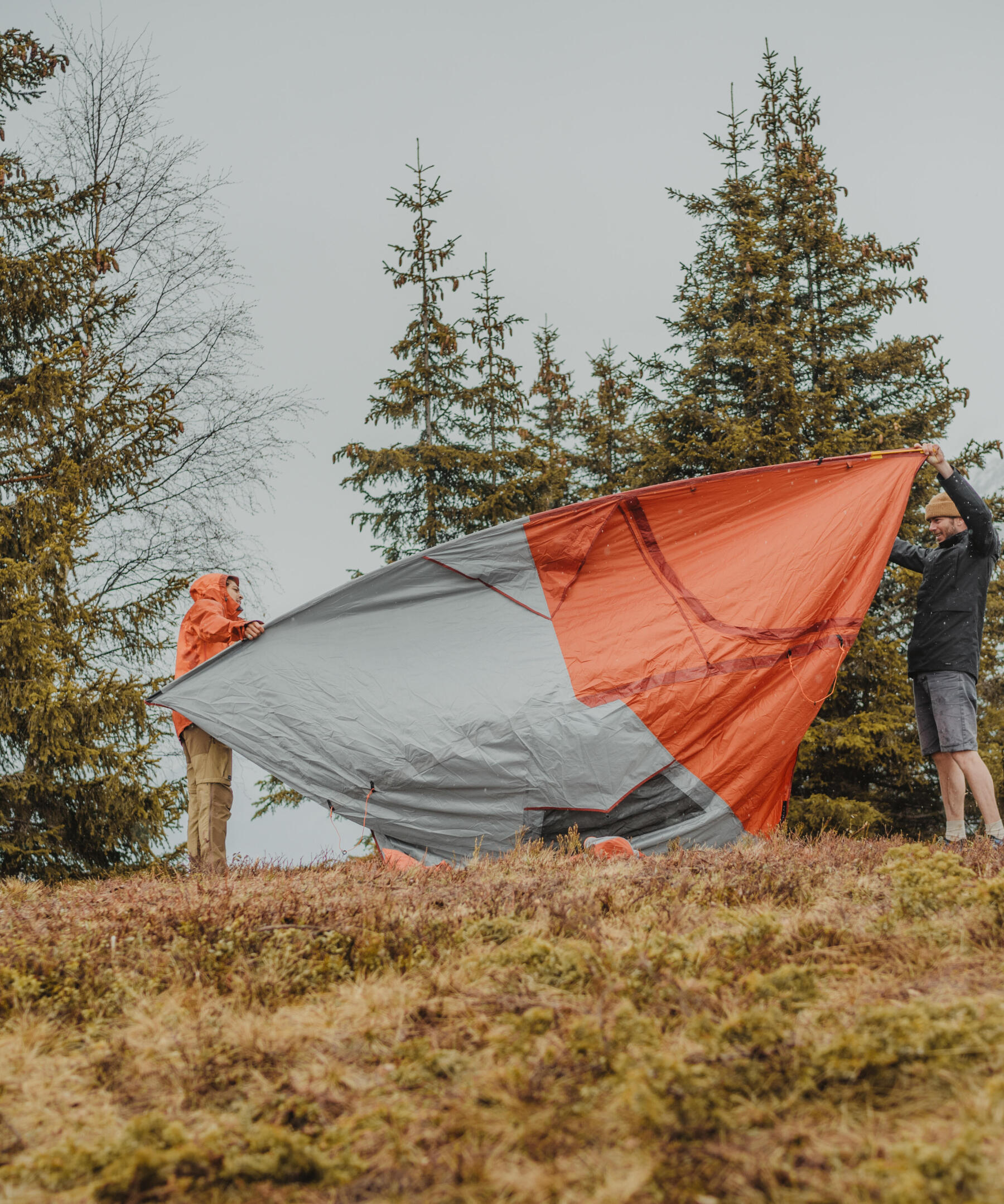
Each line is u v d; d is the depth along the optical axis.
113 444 13.66
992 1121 2.22
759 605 8.29
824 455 16.09
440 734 7.90
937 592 7.61
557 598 8.48
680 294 19.06
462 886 5.31
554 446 26.44
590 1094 2.43
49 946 4.29
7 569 12.11
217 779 7.94
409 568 8.38
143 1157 2.17
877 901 4.49
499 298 23.28
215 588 8.36
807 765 15.91
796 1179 2.04
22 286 13.78
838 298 18.53
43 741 11.84
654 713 7.99
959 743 7.29
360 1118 2.44
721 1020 2.97
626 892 4.74
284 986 3.58
